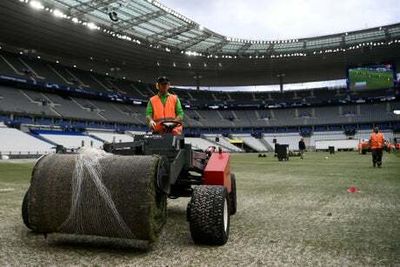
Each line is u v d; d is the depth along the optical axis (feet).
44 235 12.46
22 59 168.96
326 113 221.05
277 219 17.37
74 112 165.48
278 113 229.04
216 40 165.89
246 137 216.74
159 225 11.81
